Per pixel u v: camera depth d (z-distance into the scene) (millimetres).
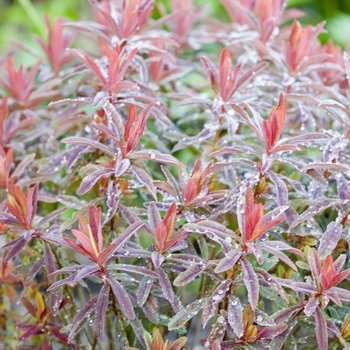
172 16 1272
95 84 1186
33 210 1095
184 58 1350
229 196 1085
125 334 1094
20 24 2359
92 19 2326
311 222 1108
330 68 1197
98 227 1062
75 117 1151
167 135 1181
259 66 1151
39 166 1182
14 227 1116
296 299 1100
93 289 1337
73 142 1088
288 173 1204
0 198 1180
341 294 1056
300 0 1990
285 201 1076
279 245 1058
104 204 1175
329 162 1090
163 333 1154
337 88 1239
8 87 1245
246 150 1092
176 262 1096
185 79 1395
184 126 1284
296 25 1175
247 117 1099
